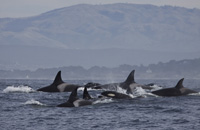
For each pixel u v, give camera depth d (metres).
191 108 109.94
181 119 92.81
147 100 125.88
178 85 142.88
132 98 129.50
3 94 147.62
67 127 83.88
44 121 89.81
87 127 83.94
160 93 139.50
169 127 83.88
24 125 85.31
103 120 91.44
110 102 119.38
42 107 109.31
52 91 156.88
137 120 91.56
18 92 155.12
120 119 92.69
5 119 91.56
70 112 101.44
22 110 104.12
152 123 88.12
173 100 126.94
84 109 106.38
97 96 133.75
